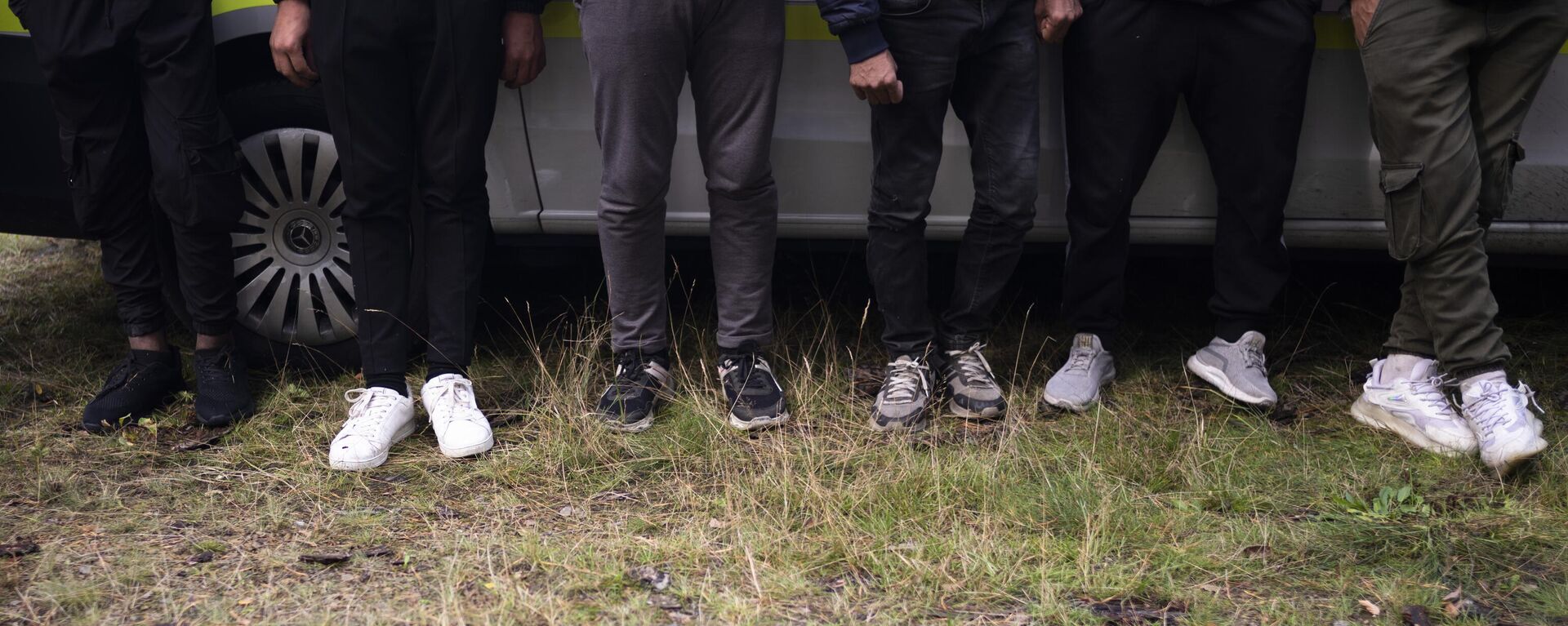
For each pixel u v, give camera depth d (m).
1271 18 2.58
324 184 2.98
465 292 2.79
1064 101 2.79
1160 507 2.38
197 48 2.64
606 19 2.49
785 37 2.78
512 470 2.56
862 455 2.62
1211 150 2.78
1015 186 2.65
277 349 3.11
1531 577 2.08
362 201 2.67
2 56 2.89
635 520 2.33
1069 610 1.97
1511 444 2.42
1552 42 2.38
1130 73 2.63
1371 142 2.86
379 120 2.61
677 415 2.84
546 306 3.61
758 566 2.11
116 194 2.79
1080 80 2.69
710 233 2.95
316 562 2.13
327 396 3.02
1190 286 3.79
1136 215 2.99
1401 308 2.73
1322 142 2.87
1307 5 2.60
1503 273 3.68
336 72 2.53
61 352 3.34
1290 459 2.62
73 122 2.68
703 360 3.12
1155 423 2.81
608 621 1.93
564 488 2.49
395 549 2.20
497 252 3.49
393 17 2.51
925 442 2.71
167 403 2.97
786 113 2.92
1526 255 2.93
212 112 2.71
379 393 2.71
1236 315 2.93
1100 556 2.16
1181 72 2.64
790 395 2.98
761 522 2.28
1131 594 2.04
